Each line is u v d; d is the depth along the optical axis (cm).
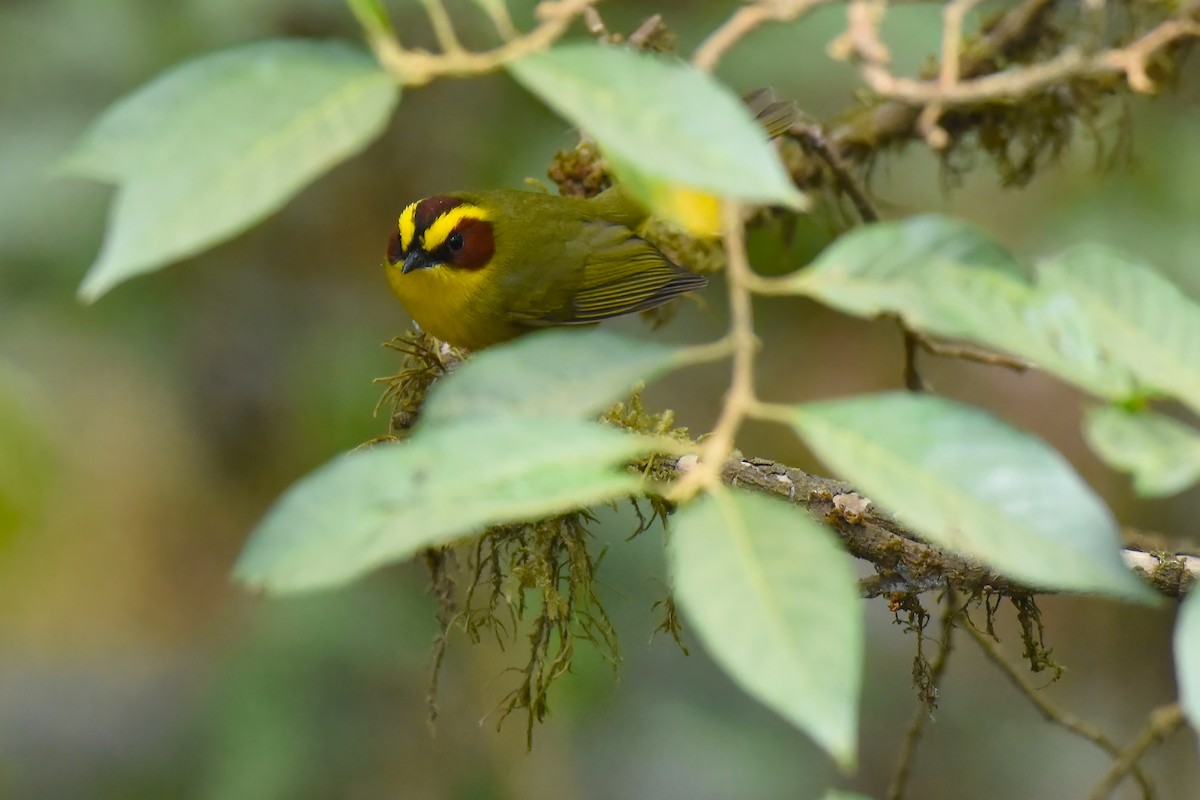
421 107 1046
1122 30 831
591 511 631
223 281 1087
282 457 1116
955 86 331
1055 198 1008
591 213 920
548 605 614
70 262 942
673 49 781
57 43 930
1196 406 276
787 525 250
